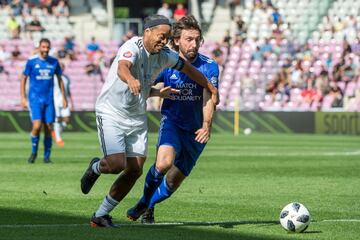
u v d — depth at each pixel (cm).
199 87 2516
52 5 11412
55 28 11294
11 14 11088
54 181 3872
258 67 10494
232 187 3669
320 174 4350
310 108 9981
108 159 2316
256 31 11231
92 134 9038
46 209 2834
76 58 10512
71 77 10369
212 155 5803
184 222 2558
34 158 5028
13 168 4619
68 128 9381
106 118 2330
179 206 2981
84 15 11594
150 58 2316
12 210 2802
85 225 2439
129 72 2208
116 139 2320
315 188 3653
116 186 2391
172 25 2527
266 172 4456
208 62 2552
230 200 3183
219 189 3578
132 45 2277
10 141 7506
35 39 11000
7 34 10938
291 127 9444
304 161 5284
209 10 11575
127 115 2334
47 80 4956
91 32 11438
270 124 9481
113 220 2591
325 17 11131
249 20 11356
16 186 3638
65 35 11275
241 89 10225
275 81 10225
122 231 2327
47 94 4969
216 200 3178
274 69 10469
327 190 3572
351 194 3428
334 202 3150
